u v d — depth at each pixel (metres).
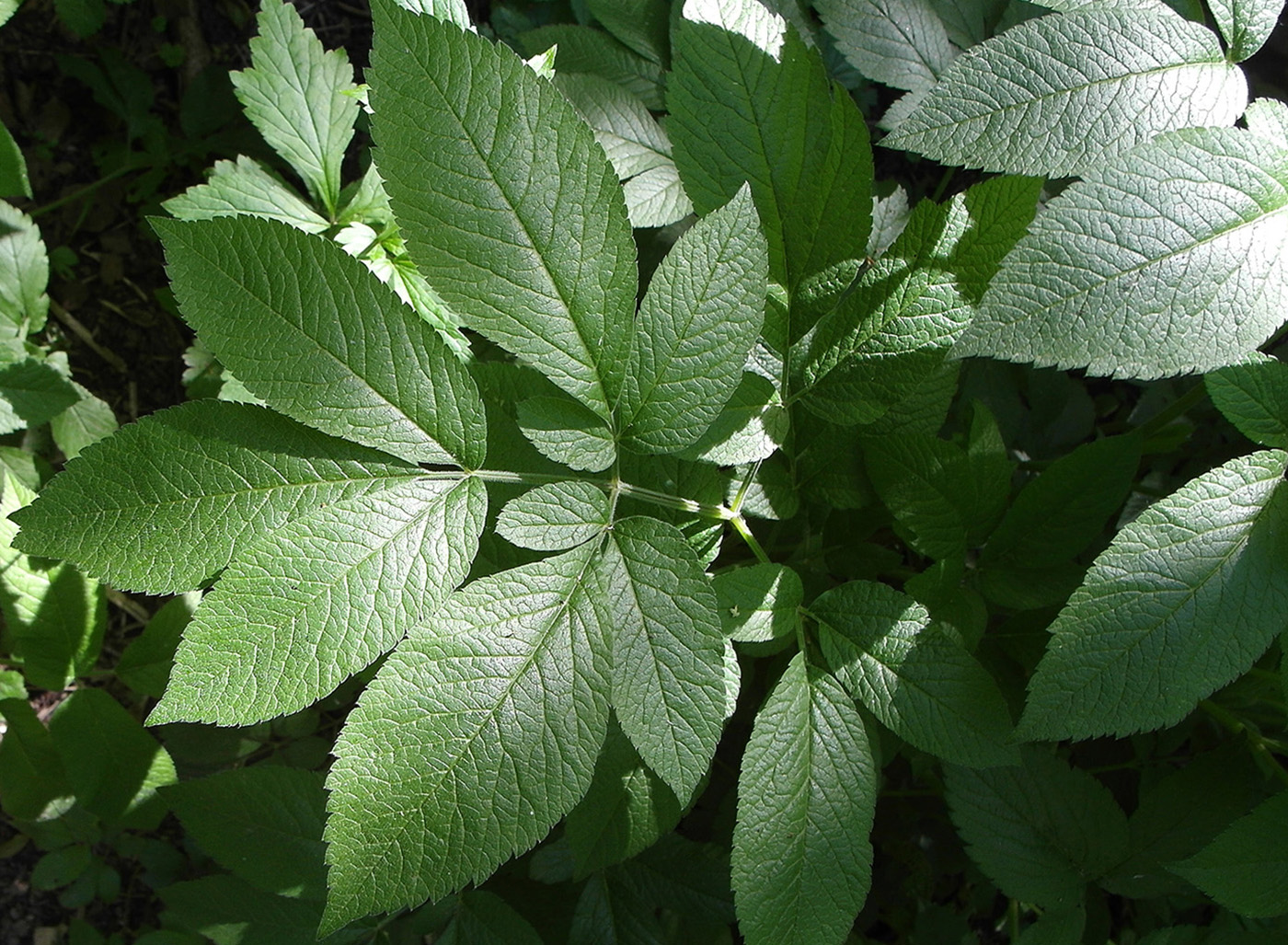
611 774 0.37
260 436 0.28
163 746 0.51
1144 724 0.32
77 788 0.49
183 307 0.27
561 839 0.43
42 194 0.64
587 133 0.28
